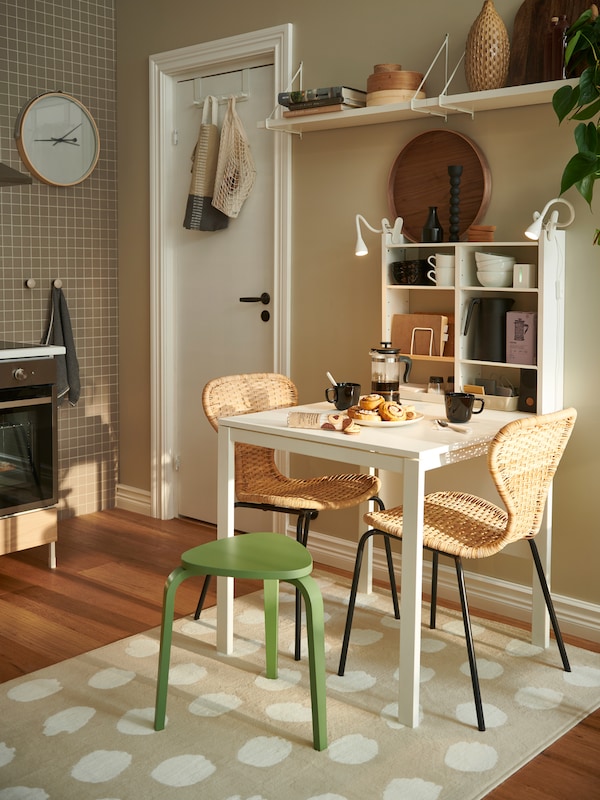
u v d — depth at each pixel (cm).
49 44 429
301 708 260
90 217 455
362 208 363
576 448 311
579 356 307
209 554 250
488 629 320
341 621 324
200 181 409
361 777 225
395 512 281
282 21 382
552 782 226
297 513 303
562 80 280
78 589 357
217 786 220
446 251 335
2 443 359
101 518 461
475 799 217
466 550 254
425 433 273
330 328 380
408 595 249
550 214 310
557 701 266
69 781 222
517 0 311
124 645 303
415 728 250
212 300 432
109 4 452
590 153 265
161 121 438
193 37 419
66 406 455
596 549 310
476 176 327
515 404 313
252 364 418
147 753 235
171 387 454
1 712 256
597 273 299
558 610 320
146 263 455
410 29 341
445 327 329
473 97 304
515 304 320
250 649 301
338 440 264
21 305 430
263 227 407
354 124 357
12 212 422
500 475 243
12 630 316
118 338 474
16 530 368
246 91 405
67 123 434
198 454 449
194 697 266
